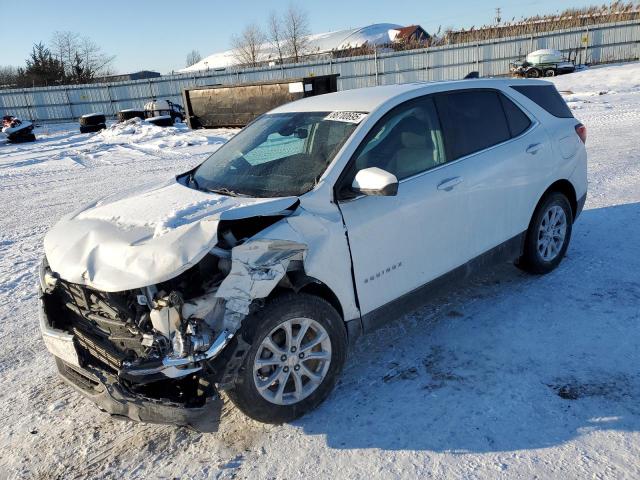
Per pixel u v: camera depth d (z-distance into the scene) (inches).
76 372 118.6
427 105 145.5
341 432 112.1
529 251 171.0
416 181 134.9
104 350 109.1
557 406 112.6
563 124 181.5
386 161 132.3
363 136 129.6
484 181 149.0
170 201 126.4
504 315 154.0
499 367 128.8
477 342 141.2
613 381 118.9
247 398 107.8
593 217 232.1
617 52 1385.3
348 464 102.9
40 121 1589.6
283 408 114.0
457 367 130.8
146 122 948.0
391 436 109.2
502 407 114.1
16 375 148.1
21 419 127.4
